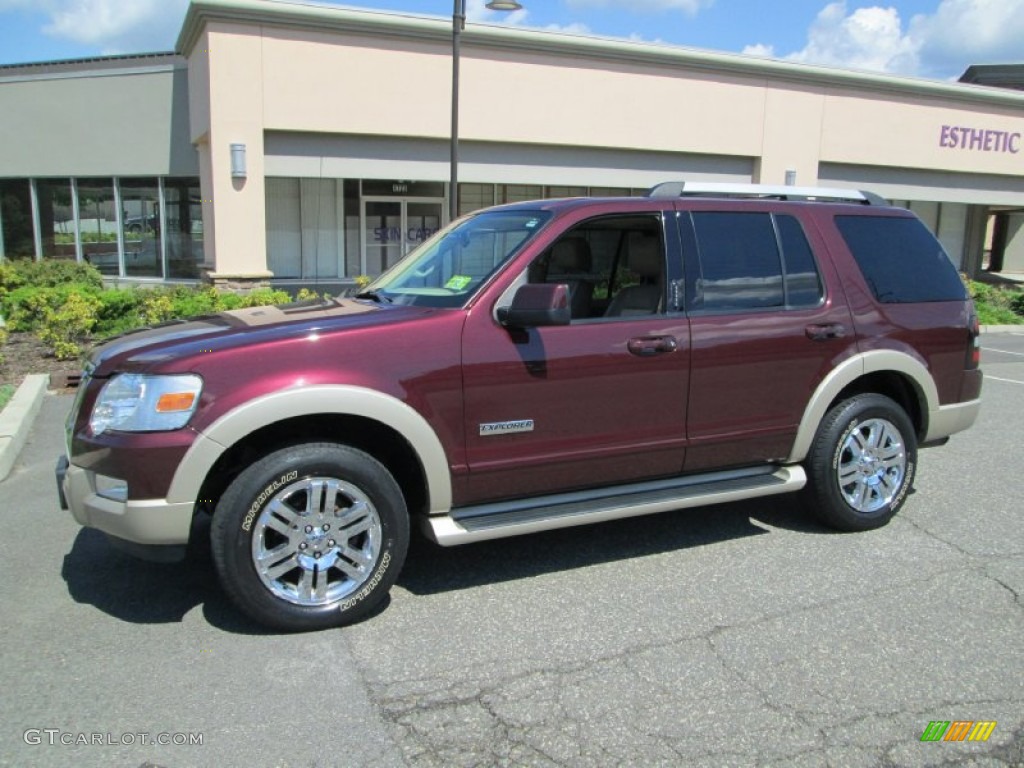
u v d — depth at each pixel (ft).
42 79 66.44
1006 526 16.84
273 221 64.54
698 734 9.72
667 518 17.37
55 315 35.78
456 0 40.42
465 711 10.21
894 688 10.73
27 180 69.26
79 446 11.92
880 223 16.96
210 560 14.92
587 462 13.85
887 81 68.85
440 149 56.18
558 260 15.08
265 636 12.11
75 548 15.48
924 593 13.60
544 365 13.24
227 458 12.47
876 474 16.42
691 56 61.11
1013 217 97.91
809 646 11.82
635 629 12.35
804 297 15.65
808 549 15.55
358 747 9.50
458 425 12.78
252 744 9.54
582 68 58.54
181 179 65.26
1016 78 100.42
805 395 15.51
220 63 49.06
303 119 51.39
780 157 66.39
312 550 12.14
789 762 9.22
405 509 12.69
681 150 62.64
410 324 12.59
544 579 14.23
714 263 14.93
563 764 9.20
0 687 10.69
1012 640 12.01
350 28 51.42
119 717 10.05
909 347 16.47
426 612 12.95
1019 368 39.42
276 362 11.80
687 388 14.43
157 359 11.69
